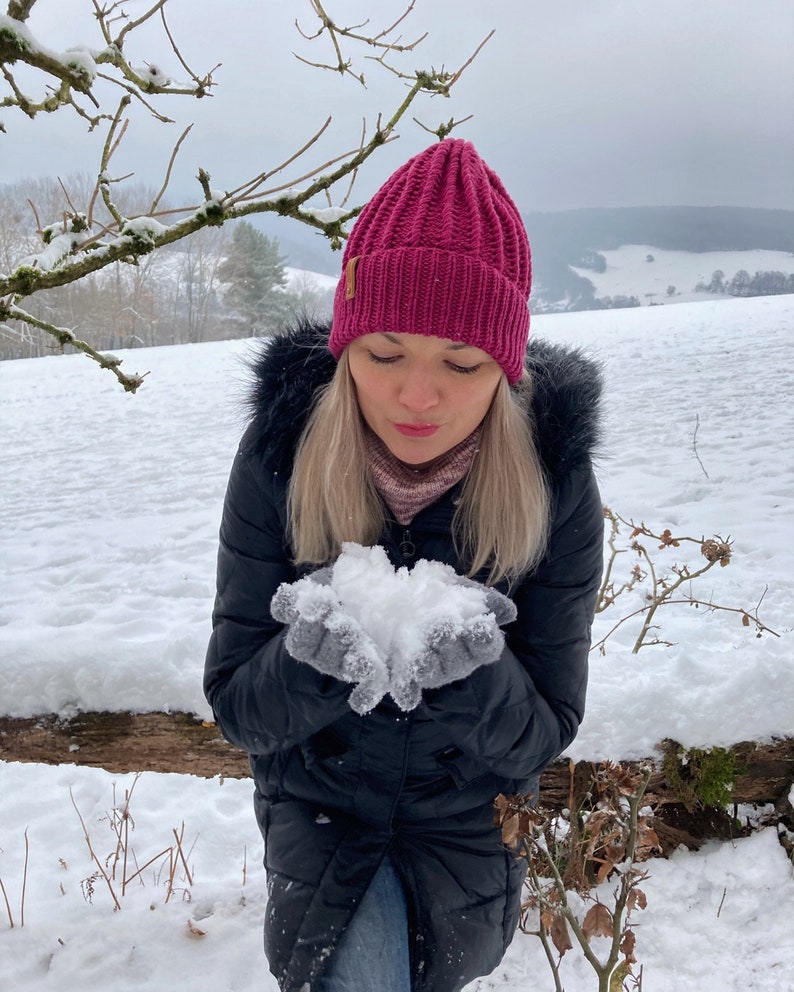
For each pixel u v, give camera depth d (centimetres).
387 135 228
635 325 1875
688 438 752
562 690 166
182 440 1040
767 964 204
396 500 160
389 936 157
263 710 155
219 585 171
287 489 163
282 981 160
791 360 1147
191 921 229
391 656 139
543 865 195
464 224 142
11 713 241
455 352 142
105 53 191
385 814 164
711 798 232
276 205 234
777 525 501
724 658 254
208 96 206
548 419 160
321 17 219
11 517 747
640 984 188
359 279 144
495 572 164
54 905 249
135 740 242
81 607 469
